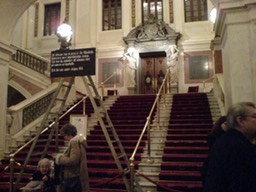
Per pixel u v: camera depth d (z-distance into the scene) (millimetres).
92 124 9047
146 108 9914
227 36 6066
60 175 3861
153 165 6254
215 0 6422
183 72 15125
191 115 8789
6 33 7570
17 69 11938
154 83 15773
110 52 16156
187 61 15164
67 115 9758
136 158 6730
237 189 1760
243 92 5652
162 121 8609
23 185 6051
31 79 11789
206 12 15555
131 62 15391
